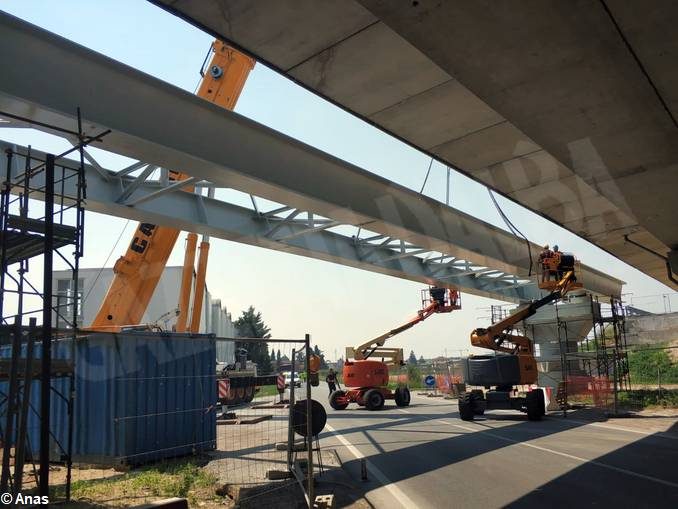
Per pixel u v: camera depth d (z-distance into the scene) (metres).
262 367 38.22
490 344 24.44
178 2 7.65
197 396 14.56
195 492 9.70
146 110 11.61
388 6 7.30
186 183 14.44
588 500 8.73
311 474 8.43
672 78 9.03
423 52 8.34
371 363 30.00
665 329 57.44
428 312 33.22
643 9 7.46
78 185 9.04
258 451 14.38
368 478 10.91
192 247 25.88
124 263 19.41
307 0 7.73
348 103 10.64
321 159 15.67
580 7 7.40
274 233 19.77
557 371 34.84
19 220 8.73
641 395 27.78
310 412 8.66
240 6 7.78
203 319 59.12
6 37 9.73
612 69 8.82
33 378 8.59
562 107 9.97
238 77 19.84
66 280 27.08
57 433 13.46
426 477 10.93
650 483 9.80
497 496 9.20
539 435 16.92
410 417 24.03
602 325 30.81
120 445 12.54
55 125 10.66
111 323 18.94
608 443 14.87
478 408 22.30
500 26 7.75
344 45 8.77
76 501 8.66
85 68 10.71
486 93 9.49
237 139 13.45
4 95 9.56
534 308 25.25
